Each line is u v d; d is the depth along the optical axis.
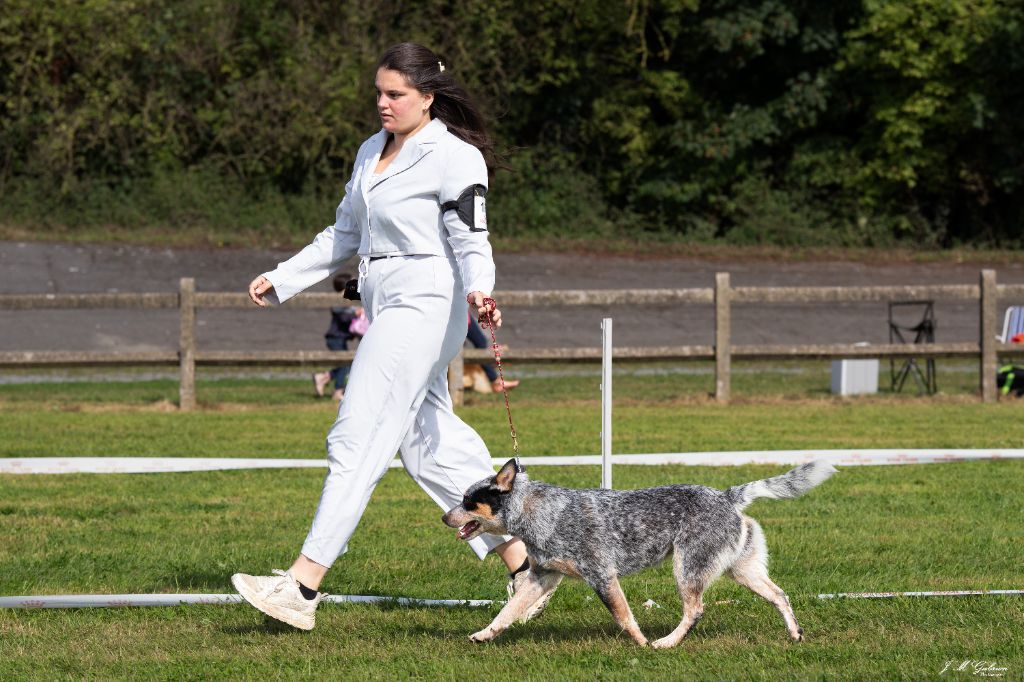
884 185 34.53
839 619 5.80
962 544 7.59
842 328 24.59
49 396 17.03
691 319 25.53
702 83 36.44
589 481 9.79
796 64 35.41
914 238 34.34
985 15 32.72
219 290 26.55
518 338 23.91
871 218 34.25
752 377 19.70
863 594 6.23
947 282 28.67
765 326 24.75
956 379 19.28
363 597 6.33
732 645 5.37
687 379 19.44
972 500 9.17
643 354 16.25
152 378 19.84
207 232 31.33
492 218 33.69
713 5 34.84
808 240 33.53
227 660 5.16
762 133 34.59
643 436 12.88
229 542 7.73
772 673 4.87
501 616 5.41
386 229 5.74
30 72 32.44
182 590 6.51
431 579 6.85
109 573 6.88
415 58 5.74
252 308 25.66
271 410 15.45
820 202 34.78
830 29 34.31
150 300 15.73
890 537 7.81
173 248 29.86
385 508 9.00
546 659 5.15
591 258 31.12
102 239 30.38
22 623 5.79
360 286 5.90
